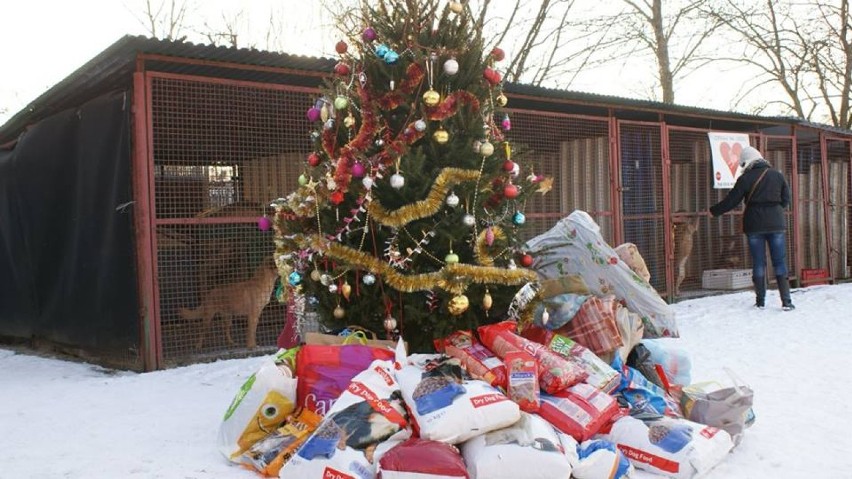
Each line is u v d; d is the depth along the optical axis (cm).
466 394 330
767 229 964
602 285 504
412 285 419
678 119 1110
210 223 677
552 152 948
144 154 630
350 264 428
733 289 1156
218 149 695
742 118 1133
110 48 615
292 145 738
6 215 849
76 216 712
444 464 302
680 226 1102
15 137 976
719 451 359
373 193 430
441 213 437
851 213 1412
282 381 375
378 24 460
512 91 848
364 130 430
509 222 457
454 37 455
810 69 1930
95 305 689
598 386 398
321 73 709
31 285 805
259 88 684
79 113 705
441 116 428
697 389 430
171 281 655
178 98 662
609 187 988
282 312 755
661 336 500
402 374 354
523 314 446
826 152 1339
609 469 329
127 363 675
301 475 318
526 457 313
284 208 474
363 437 320
